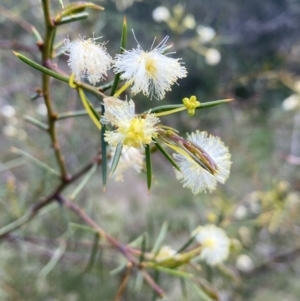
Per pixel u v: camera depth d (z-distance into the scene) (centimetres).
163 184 39
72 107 29
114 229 31
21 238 22
